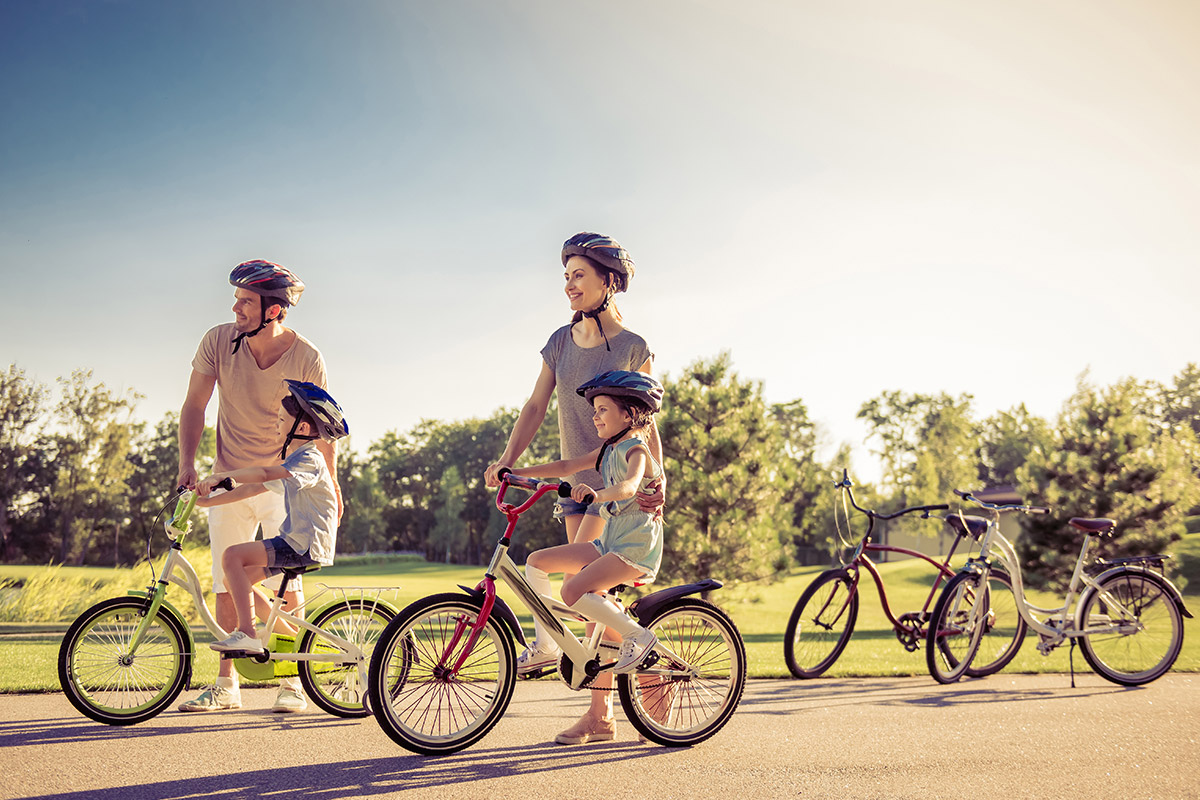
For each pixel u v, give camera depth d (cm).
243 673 434
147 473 5634
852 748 377
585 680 378
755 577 1620
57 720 415
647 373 433
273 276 489
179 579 442
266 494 488
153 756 350
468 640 371
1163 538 1584
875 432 7150
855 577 659
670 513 1623
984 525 625
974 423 7106
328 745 376
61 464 4669
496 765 344
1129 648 657
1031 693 542
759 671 651
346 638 445
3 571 1322
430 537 7681
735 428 1647
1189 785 325
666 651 376
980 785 322
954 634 593
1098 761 358
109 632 420
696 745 383
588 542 388
